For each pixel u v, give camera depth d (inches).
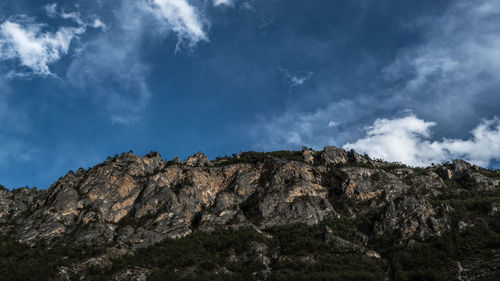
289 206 6565.0
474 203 6358.3
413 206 5954.7
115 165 6761.8
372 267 5027.1
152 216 6181.1
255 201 6737.2
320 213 6540.4
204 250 5403.5
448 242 5310.0
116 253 5255.9
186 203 6520.7
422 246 5300.2
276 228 6131.9
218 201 6707.7
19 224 5866.1
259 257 5280.5
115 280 4675.2
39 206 6200.8
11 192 6599.4
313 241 5610.2
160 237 5723.4
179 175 7012.8
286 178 7111.2
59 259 4950.8
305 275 4832.7
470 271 4650.6
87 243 5447.8
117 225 5999.0
